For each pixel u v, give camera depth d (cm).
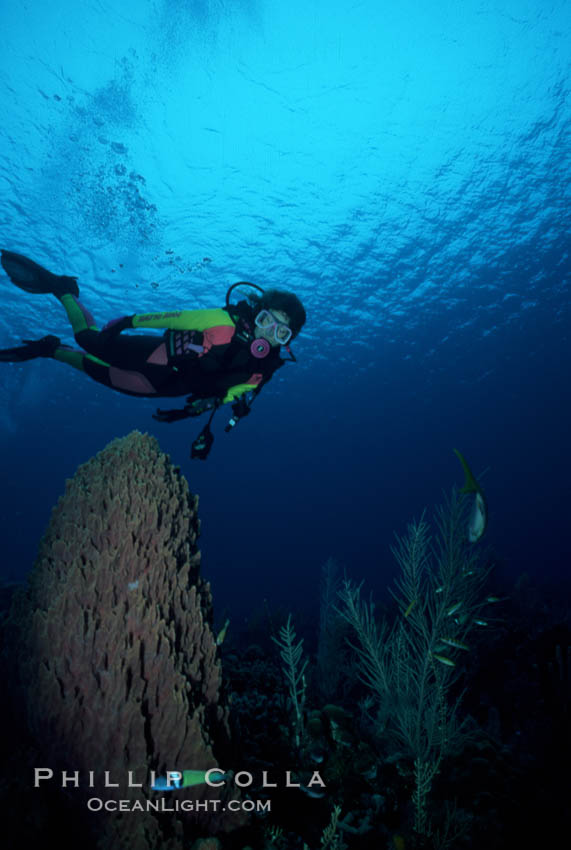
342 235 2000
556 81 1658
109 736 198
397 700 414
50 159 1661
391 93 1761
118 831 184
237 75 1705
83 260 1905
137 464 324
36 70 1543
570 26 1538
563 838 312
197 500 352
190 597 261
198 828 205
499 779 351
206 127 1764
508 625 796
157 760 204
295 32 1647
